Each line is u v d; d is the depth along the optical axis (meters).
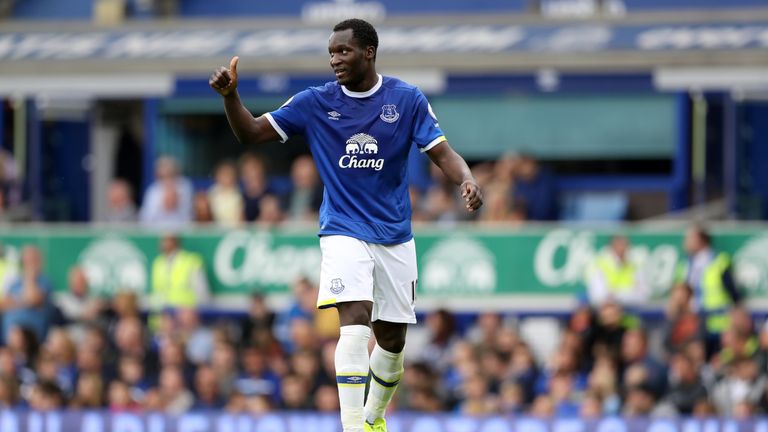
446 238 61.97
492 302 61.75
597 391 52.97
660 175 70.25
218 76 28.97
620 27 71.50
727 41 68.69
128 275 64.06
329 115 30.02
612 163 70.44
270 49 71.25
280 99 70.81
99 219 75.75
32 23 77.00
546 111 70.69
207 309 63.47
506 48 68.62
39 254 63.88
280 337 62.09
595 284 60.03
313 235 63.03
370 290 29.83
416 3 81.69
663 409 52.84
